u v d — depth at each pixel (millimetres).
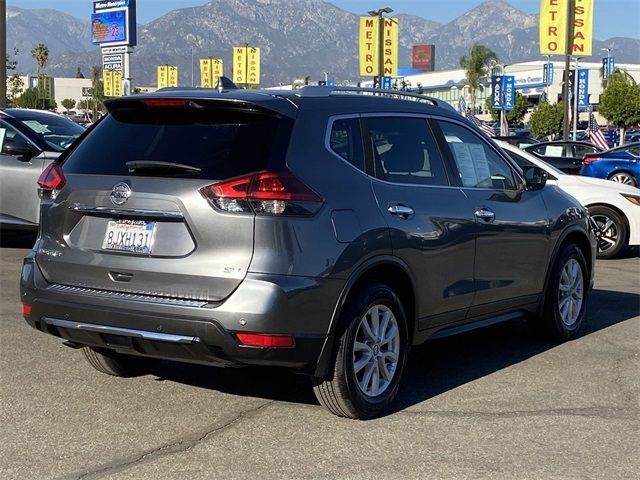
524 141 18938
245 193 4387
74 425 4750
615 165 18859
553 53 25734
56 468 4148
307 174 4578
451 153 5766
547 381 5828
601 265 11484
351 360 4727
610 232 11906
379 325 4969
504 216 6008
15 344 6418
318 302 4488
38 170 10391
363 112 5156
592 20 25562
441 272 5375
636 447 4594
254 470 4168
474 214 5684
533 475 4180
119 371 5637
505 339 7094
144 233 4598
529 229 6285
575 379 5879
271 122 4645
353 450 4461
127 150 4820
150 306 4477
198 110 4754
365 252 4727
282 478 4078
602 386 5715
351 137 5000
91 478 4035
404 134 5414
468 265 5633
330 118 4906
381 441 4602
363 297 4762
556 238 6668
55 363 5961
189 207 4453
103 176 4766
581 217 7047
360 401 4812
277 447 4480
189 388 5484
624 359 6438
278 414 5004
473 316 5875
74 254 4801
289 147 4582
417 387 5648
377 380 4965
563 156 18859
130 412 4988
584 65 81125
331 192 4652
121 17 43406
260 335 4328
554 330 6859
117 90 44438
